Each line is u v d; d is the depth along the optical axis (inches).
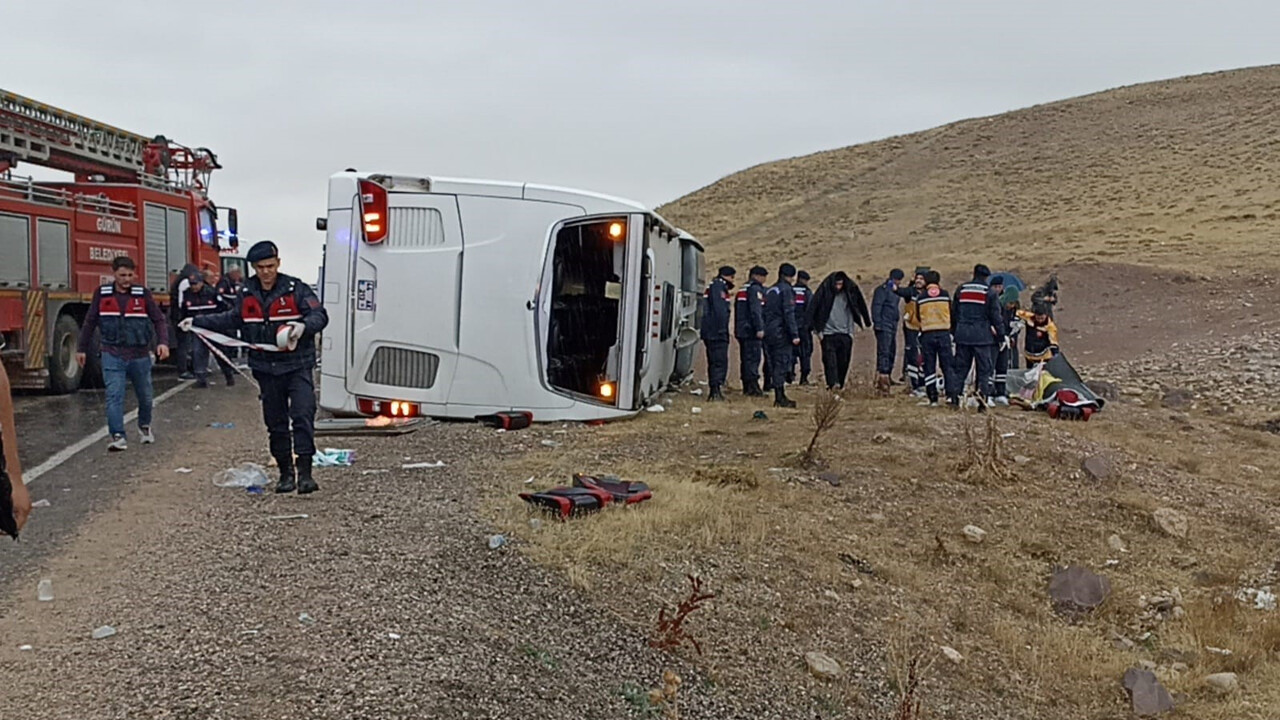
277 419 309.9
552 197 400.8
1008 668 266.5
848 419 476.7
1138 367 786.8
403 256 398.9
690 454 391.9
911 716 224.5
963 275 1422.2
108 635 192.5
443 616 209.8
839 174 3051.2
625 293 410.3
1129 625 300.8
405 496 307.6
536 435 402.6
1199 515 381.1
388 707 166.2
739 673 227.0
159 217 685.9
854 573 294.5
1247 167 2112.5
